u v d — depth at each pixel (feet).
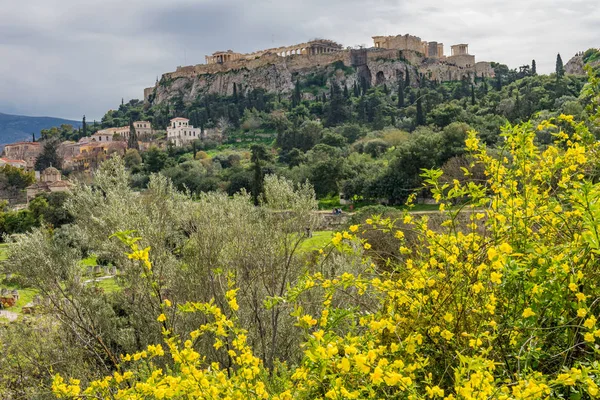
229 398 10.39
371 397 9.71
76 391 13.33
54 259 35.37
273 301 12.39
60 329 34.78
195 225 38.47
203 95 595.06
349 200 178.60
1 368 30.96
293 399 10.72
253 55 648.38
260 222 37.42
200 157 338.13
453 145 153.07
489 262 11.93
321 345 9.98
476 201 12.91
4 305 60.34
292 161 251.19
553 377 11.18
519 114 225.97
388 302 14.07
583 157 14.12
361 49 553.64
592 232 9.64
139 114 602.85
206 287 34.27
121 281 34.63
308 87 550.77
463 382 8.91
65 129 579.07
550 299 11.57
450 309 12.17
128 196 37.99
